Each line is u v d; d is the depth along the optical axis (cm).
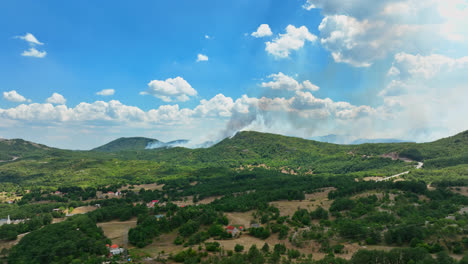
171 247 16725
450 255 12406
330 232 15875
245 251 14838
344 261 12294
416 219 16225
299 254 13862
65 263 14650
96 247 16162
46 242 16100
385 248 13925
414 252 11775
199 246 15400
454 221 15288
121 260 14975
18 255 15300
